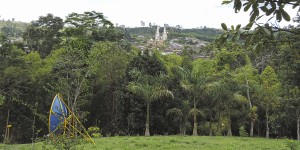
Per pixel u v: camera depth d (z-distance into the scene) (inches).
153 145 673.6
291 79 767.1
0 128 1253.1
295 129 1156.5
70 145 283.9
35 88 1268.5
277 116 1019.9
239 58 1401.3
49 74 1214.3
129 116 1072.2
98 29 1775.3
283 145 712.4
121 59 1273.4
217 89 1016.2
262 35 95.5
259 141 808.3
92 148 626.5
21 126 1234.0
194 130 1022.4
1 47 1320.1
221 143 732.7
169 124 1112.2
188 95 1094.4
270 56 1389.0
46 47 1993.1
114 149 617.0
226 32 98.3
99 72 1232.8
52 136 301.0
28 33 2009.1
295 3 86.5
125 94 1098.7
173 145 673.6
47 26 2066.9
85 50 1267.2
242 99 1045.8
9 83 1234.6
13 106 1220.5
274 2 88.5
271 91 1106.7
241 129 1122.0
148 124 995.3
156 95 964.0
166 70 1178.0
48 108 1278.3
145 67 1140.5
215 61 1408.7
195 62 1502.2
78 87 793.6
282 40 99.9
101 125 1275.8
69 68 874.1
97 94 1262.3
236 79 1137.4
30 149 618.2
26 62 1360.7
